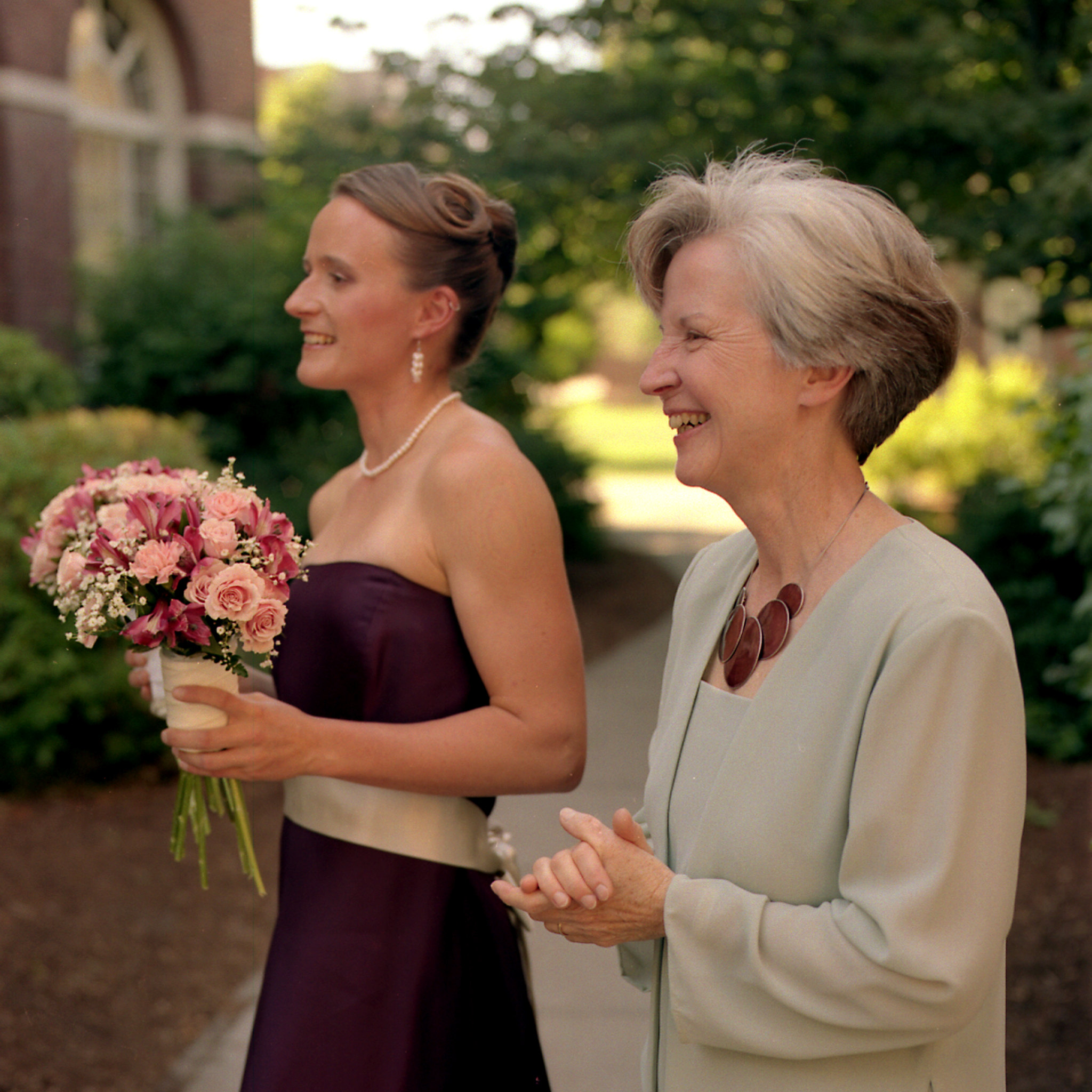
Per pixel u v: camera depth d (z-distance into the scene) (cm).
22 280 986
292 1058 182
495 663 185
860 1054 123
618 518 1352
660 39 788
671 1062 136
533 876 131
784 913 121
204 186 1153
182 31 1130
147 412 849
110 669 499
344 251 196
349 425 895
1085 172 578
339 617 191
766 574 141
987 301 1102
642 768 504
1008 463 862
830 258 124
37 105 992
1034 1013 326
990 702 114
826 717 123
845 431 133
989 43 713
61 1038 313
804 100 735
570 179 790
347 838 191
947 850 112
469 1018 192
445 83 816
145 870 432
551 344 1169
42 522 213
